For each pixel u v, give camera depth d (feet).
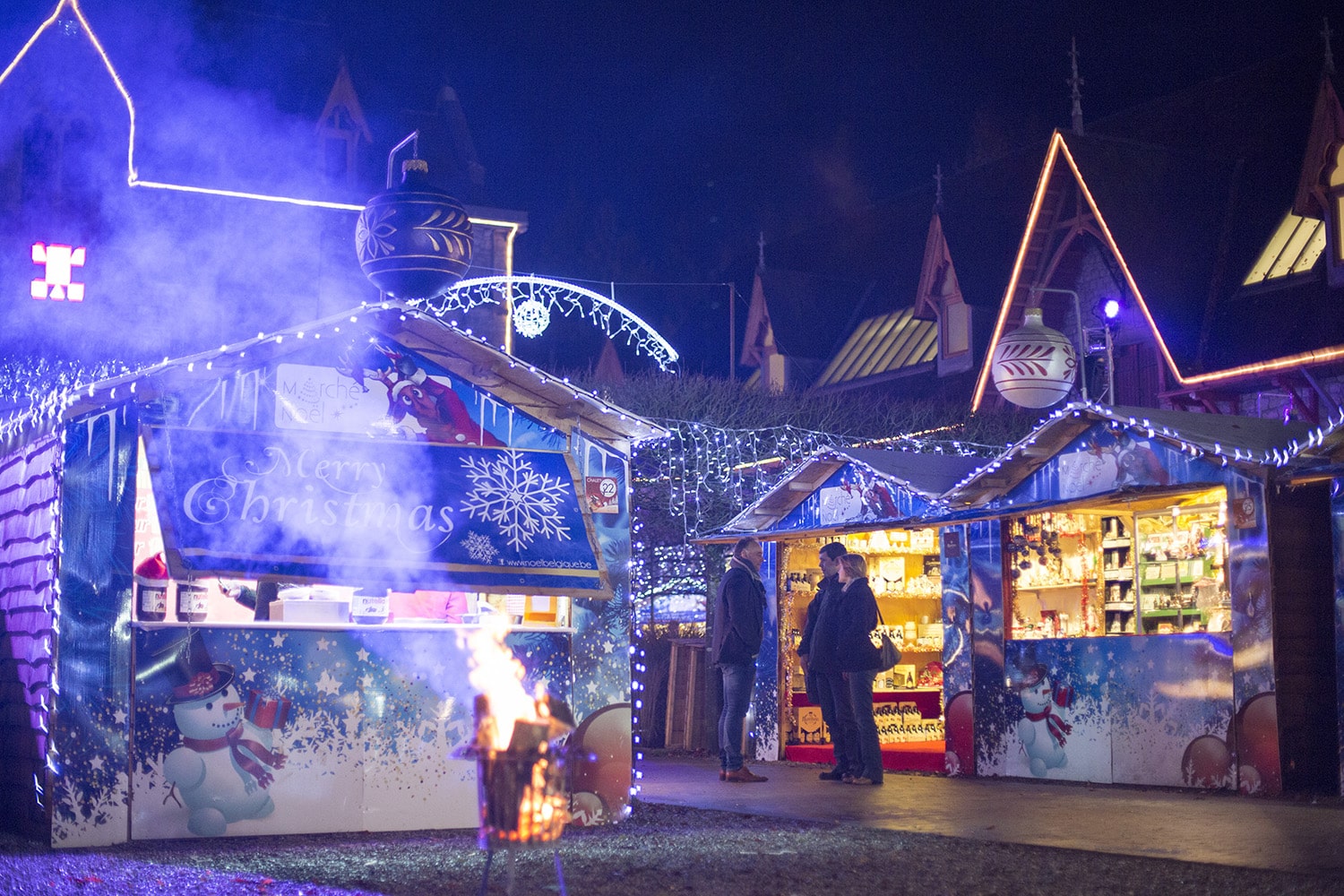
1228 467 36.68
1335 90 72.59
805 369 111.55
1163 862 23.53
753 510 50.88
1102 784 39.29
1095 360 83.20
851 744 41.06
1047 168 86.12
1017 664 42.24
